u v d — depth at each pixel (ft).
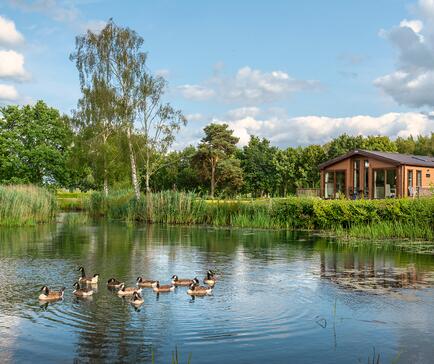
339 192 149.69
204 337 31.22
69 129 206.69
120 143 174.50
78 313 36.96
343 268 56.75
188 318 35.53
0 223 121.39
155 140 174.70
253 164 282.36
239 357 27.81
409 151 322.34
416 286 46.19
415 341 30.50
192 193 139.54
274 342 30.27
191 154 293.23
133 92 171.73
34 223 124.47
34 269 56.18
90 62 172.45
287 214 115.55
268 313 36.78
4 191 123.54
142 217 143.23
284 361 27.27
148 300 41.32
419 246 77.97
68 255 68.18
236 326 33.53
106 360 27.35
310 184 261.24
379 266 58.03
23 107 206.69
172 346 29.55
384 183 141.69
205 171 276.00
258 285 47.06
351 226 100.53
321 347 29.40
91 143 189.26
